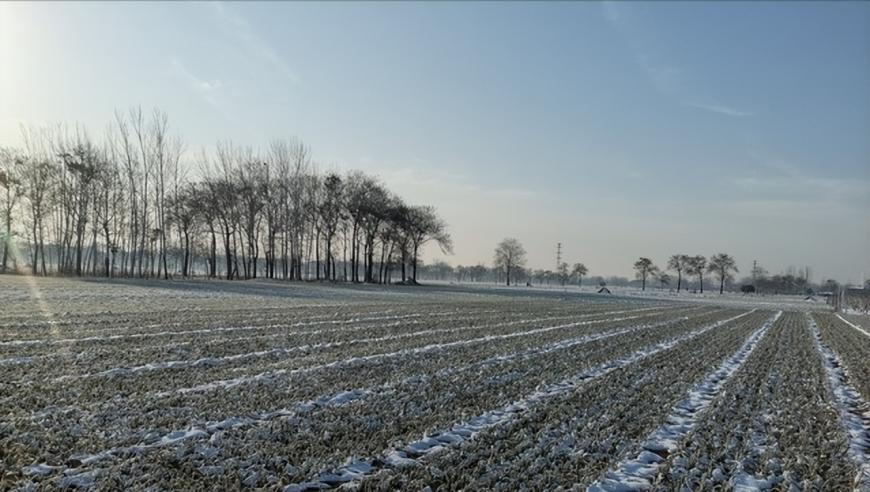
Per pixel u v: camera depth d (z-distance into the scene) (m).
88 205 63.53
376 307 33.50
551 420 9.52
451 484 6.53
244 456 6.98
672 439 8.95
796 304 82.00
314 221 81.75
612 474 7.23
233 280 66.62
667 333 26.11
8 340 14.73
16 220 62.47
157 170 67.81
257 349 15.21
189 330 18.36
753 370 16.05
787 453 8.42
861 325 38.72
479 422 9.27
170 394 9.81
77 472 6.25
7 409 8.43
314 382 11.34
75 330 17.22
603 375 14.12
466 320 27.53
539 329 24.88
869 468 7.92
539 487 6.54
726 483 6.99
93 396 9.43
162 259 72.44
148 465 6.46
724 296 113.50
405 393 10.88
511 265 135.00
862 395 13.02
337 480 6.56
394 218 86.06
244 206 74.50
